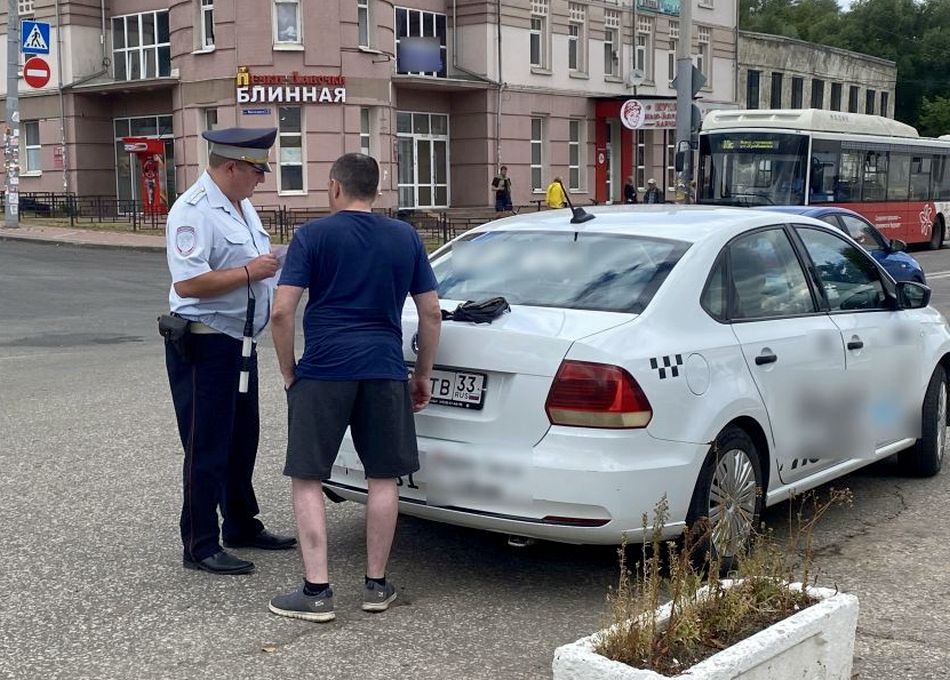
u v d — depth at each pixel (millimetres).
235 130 5168
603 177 41031
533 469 4699
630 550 5562
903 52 78375
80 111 35594
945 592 5074
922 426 6992
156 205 34781
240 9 30484
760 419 5336
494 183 33969
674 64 43719
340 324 4641
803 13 88812
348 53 31234
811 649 3568
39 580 5176
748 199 23984
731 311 5410
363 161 4734
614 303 5117
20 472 7074
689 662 3354
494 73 36188
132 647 4422
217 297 5109
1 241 28719
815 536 5910
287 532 5949
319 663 4270
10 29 30172
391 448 4711
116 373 10961
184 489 5293
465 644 4477
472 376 4934
